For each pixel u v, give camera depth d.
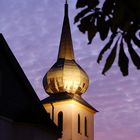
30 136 26.42
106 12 5.75
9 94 25.75
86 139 64.06
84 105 64.88
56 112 63.81
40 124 26.97
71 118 62.97
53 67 69.50
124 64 5.60
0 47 25.52
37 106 27.59
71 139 62.00
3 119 25.03
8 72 25.86
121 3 5.69
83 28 5.82
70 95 66.56
